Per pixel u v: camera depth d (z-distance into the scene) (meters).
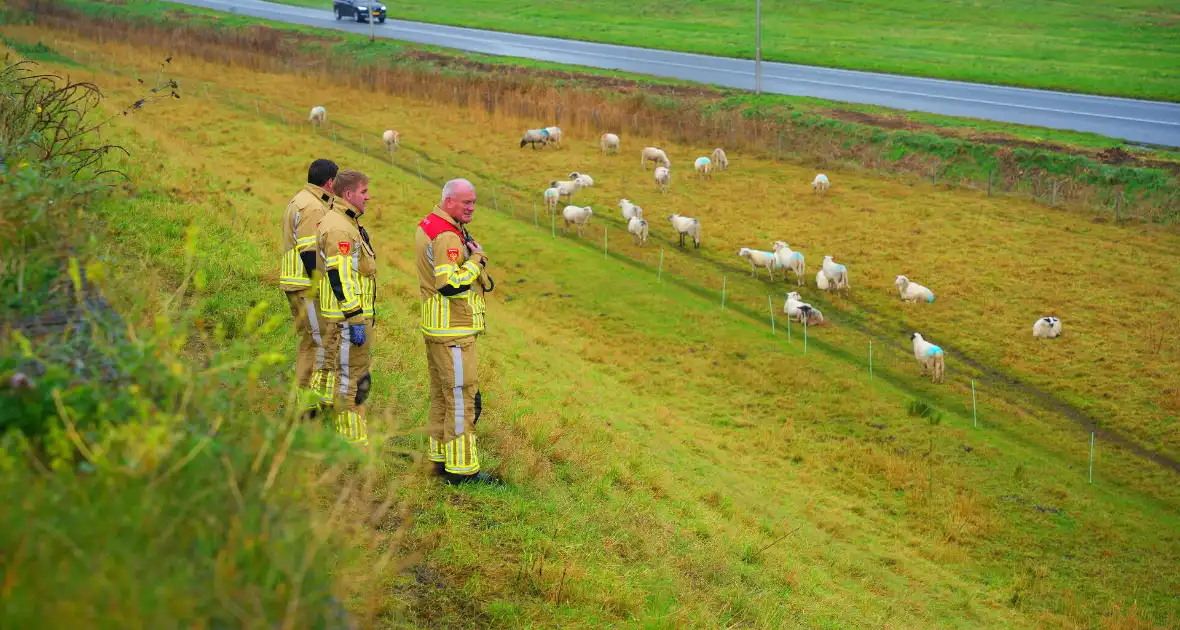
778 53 55.78
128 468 2.96
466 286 6.41
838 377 18.23
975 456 15.50
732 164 34.81
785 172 33.66
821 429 16.25
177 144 23.98
